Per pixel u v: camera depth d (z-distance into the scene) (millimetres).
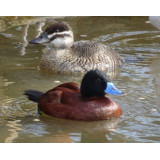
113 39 14086
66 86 8828
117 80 10570
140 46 13531
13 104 8930
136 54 12805
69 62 11406
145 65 11812
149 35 14531
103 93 8297
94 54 11594
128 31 14844
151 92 9633
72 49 11617
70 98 8328
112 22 15617
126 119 8227
